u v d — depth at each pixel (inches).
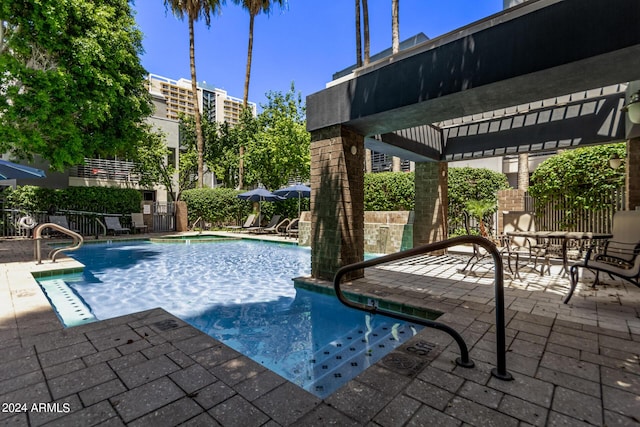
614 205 280.4
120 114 413.7
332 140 208.7
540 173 331.3
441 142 323.0
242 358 95.1
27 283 187.9
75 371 87.0
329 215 211.0
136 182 720.3
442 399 74.9
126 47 408.5
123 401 73.8
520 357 96.0
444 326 91.5
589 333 115.1
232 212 694.5
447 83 155.2
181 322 124.1
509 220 276.5
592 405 72.2
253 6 719.7
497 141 288.5
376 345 136.3
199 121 711.1
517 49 134.1
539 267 255.9
